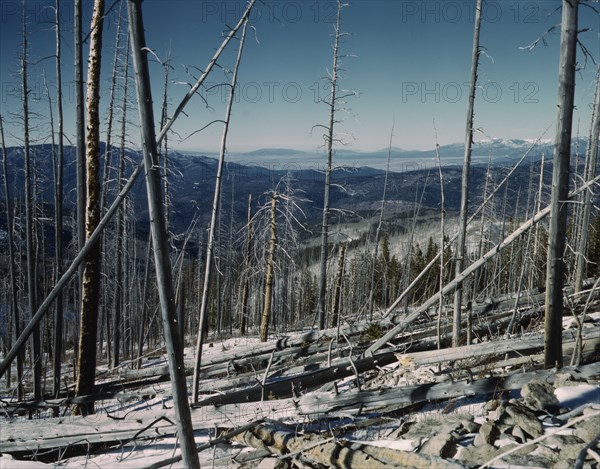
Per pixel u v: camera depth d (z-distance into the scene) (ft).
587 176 57.67
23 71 48.70
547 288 25.13
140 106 14.70
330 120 62.75
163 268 15.25
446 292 34.17
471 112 33.81
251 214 100.42
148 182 14.92
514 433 18.30
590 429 17.13
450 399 24.68
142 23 14.55
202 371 47.55
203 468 22.43
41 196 66.39
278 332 97.86
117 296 78.02
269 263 79.66
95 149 32.35
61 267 39.42
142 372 48.96
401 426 22.24
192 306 136.98
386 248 129.49
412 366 31.81
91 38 31.89
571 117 24.23
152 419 26.55
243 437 23.73
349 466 18.48
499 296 49.21
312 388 32.37
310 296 149.38
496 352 29.40
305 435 21.84
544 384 21.65
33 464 25.32
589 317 36.09
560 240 24.67
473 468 15.74
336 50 60.75
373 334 44.01
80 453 27.84
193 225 52.95
